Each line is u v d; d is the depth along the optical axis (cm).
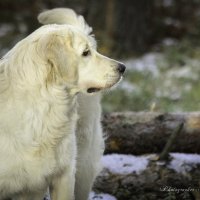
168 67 2195
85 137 1012
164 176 1068
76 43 855
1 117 836
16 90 837
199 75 2067
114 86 900
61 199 906
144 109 1673
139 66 2180
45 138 849
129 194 1066
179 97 1808
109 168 1092
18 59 846
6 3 2844
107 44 2358
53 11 1016
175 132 1080
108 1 2423
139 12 2419
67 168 893
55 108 851
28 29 2583
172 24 2694
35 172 857
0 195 880
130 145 1163
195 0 2889
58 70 832
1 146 836
